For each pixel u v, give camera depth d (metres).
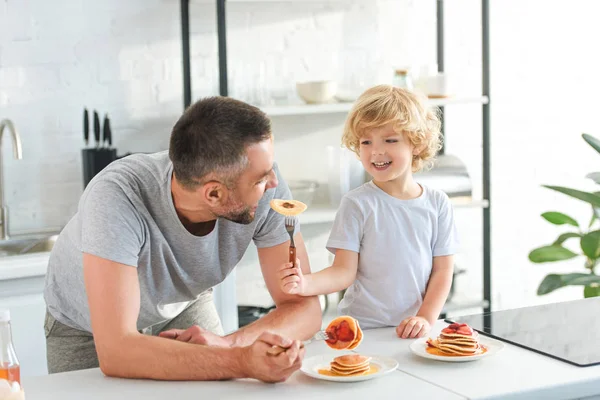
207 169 1.56
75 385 1.52
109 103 3.23
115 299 1.58
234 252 1.88
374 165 2.17
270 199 1.84
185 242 1.76
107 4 3.20
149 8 3.26
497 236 3.95
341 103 3.28
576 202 4.05
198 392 1.45
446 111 3.79
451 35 3.75
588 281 3.09
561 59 3.96
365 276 2.16
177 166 1.59
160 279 1.81
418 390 1.42
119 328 1.57
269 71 3.47
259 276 3.49
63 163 3.19
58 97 3.16
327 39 3.55
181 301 1.95
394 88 2.24
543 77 3.94
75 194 3.21
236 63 3.37
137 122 3.28
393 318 2.14
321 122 3.56
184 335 1.67
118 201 1.64
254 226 1.84
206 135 1.55
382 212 2.16
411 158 2.22
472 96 3.55
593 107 4.03
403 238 2.15
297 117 3.53
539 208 4.00
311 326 1.86
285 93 3.42
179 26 3.31
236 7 3.38
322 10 3.53
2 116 3.09
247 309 3.27
